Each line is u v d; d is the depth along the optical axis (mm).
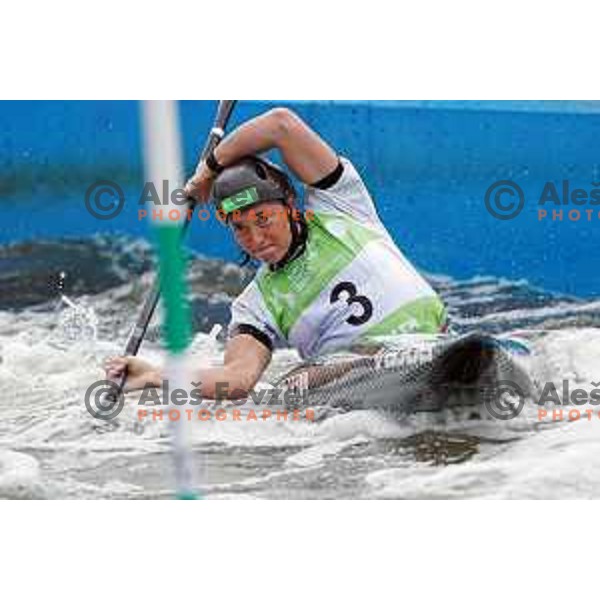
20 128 23594
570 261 23922
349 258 17219
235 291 23562
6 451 15688
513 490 13438
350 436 15742
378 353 16469
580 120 23750
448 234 23844
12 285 23719
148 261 23500
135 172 23469
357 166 23641
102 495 14109
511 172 23781
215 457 15203
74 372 20172
